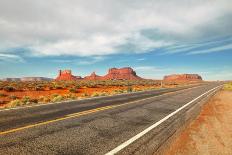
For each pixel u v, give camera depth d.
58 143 6.12
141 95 23.48
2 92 27.92
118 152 5.63
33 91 31.52
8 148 5.57
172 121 9.82
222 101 19.33
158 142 6.58
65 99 19.02
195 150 6.06
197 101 18.81
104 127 8.12
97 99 18.45
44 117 9.60
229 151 6.09
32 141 6.18
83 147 5.90
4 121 8.62
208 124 9.52
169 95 24.25
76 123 8.55
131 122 9.23
